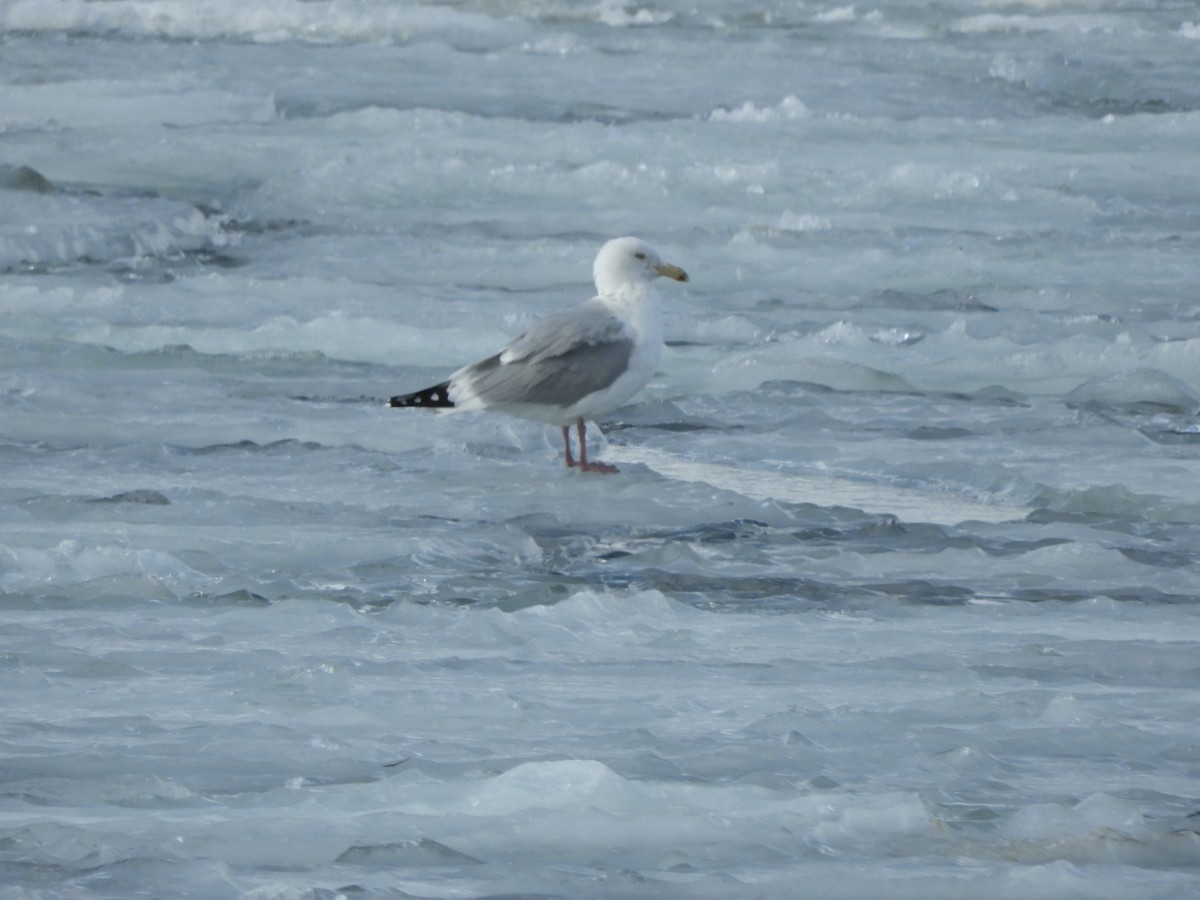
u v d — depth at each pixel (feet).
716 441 46.60
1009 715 24.47
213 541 34.94
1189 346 55.77
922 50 114.83
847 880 18.24
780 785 21.26
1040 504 40.60
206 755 22.08
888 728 23.75
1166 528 38.34
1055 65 108.47
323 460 43.21
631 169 81.97
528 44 115.44
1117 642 28.68
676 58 111.24
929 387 54.44
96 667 26.40
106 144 85.51
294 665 26.76
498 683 26.00
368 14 119.34
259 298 63.00
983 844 19.38
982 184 81.30
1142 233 75.05
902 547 36.50
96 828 19.12
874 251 70.69
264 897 17.16
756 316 61.67
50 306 61.72
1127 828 19.74
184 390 51.06
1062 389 54.49
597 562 35.14
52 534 35.14
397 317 60.23
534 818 19.70
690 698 25.13
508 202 79.97
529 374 41.34
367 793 20.63
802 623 30.55
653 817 19.74
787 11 127.44
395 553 35.09
